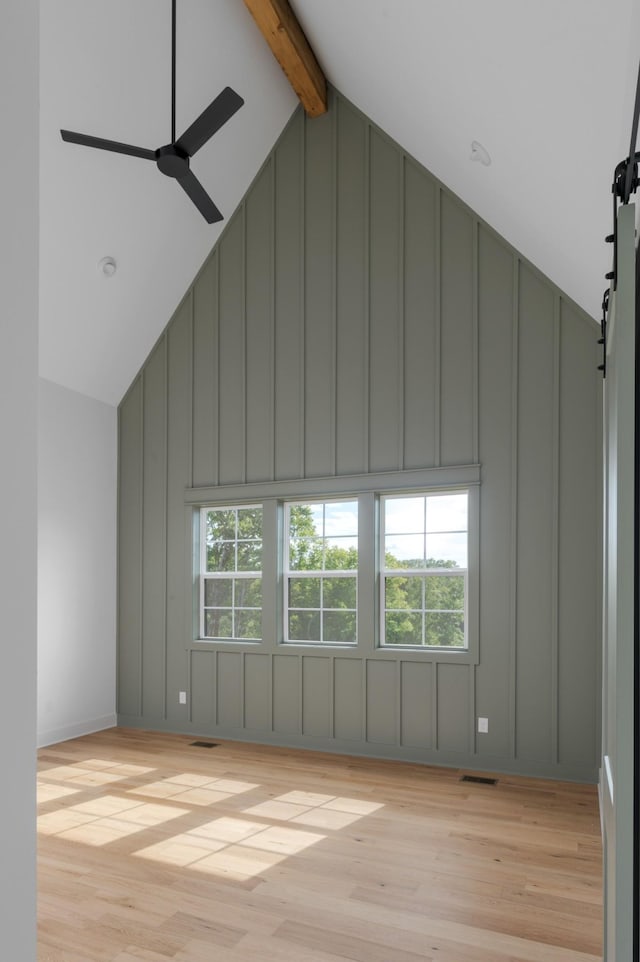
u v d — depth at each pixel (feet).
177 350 20.16
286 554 18.35
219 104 10.59
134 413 20.80
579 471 14.96
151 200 16.84
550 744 14.79
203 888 9.71
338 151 18.07
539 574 15.15
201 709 18.95
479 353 16.12
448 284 16.55
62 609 18.74
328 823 12.15
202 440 19.60
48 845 11.23
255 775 15.06
